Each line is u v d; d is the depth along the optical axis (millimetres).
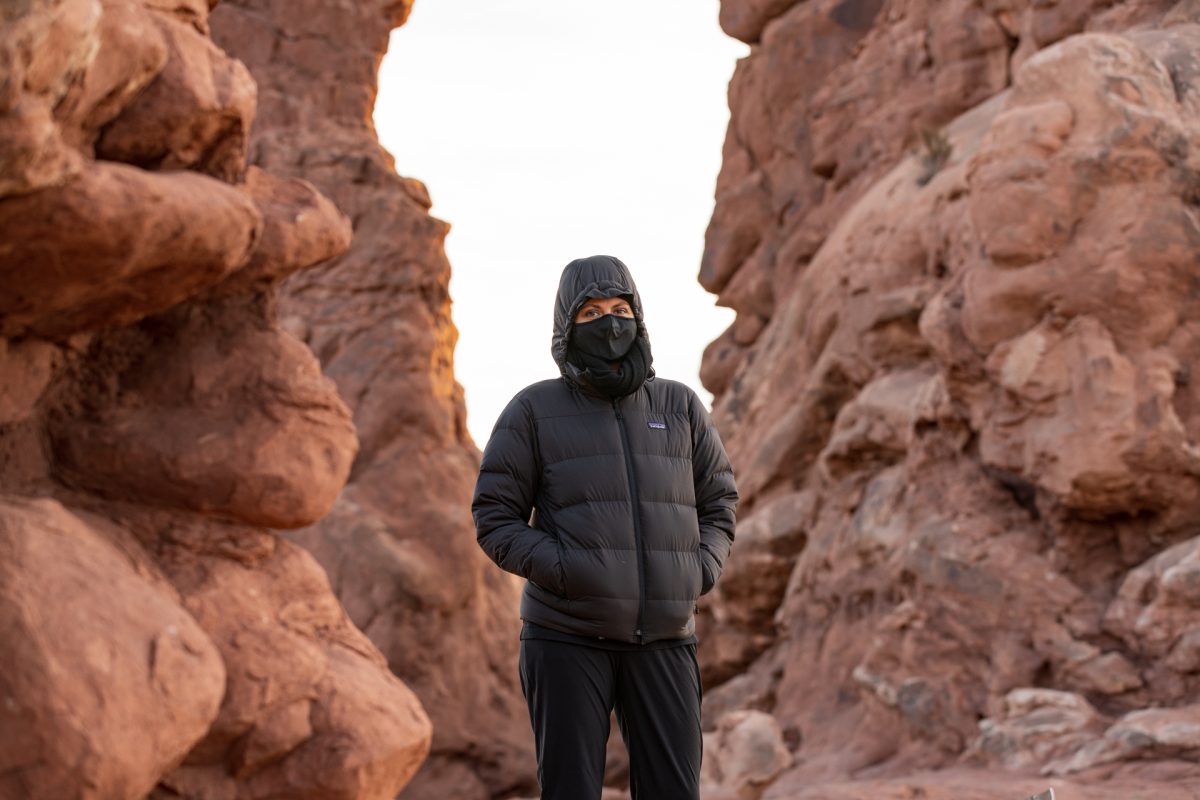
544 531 3385
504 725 12695
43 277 2602
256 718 2920
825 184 17234
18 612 2285
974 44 15086
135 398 3236
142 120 2891
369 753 3014
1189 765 6488
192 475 3166
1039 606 8164
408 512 12805
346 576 12297
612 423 3422
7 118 2072
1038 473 8258
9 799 2164
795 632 11469
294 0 14172
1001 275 8375
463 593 12672
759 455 13992
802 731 9961
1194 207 8023
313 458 3346
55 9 2080
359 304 13539
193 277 2994
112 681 2336
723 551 3553
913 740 8523
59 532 2561
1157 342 7926
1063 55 8516
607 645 3330
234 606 3105
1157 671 7512
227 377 3336
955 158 12883
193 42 3094
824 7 17578
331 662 3197
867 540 10250
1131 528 8141
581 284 3436
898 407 11492
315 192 3637
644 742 3381
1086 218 8133
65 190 2416
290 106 14047
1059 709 7512
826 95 17125
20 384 2969
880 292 12562
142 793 2402
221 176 3252
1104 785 6402
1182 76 8586
